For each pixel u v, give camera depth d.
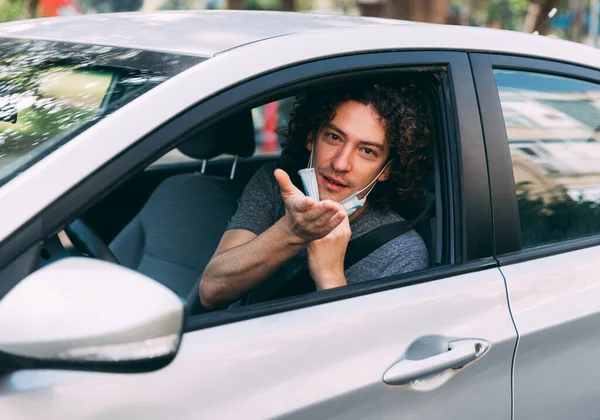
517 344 1.90
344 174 2.04
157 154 1.52
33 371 1.38
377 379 1.68
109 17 2.34
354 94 2.01
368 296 1.76
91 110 1.69
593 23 18.06
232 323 1.59
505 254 1.99
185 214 2.49
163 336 1.30
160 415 1.44
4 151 1.60
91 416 1.38
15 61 2.03
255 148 2.94
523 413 1.94
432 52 1.98
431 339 1.78
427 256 2.04
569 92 2.29
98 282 1.31
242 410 1.52
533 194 2.12
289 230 1.75
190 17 2.23
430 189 2.21
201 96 1.60
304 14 2.33
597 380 2.09
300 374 1.60
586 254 2.15
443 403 1.79
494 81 2.08
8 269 1.35
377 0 6.59
